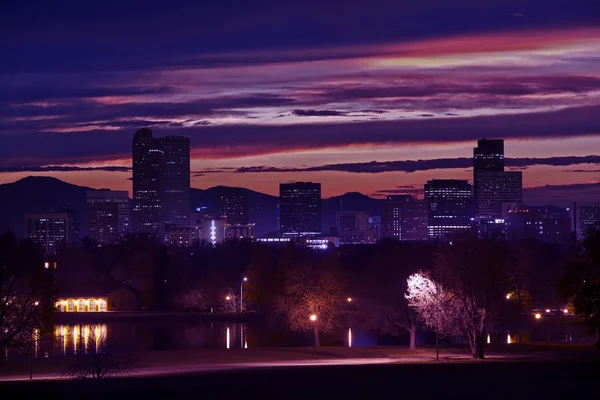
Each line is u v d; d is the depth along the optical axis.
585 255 91.25
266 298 183.38
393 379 66.69
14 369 91.94
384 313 124.88
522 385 61.72
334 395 57.59
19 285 84.25
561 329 156.75
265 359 101.56
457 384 62.69
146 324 181.88
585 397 55.69
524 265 171.12
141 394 58.62
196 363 96.00
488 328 101.50
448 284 100.81
